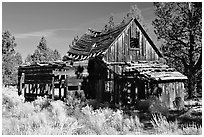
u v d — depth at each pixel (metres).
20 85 24.80
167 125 11.27
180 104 21.20
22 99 21.84
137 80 21.58
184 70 27.30
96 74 23.84
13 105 17.30
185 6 26.34
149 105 18.39
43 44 62.81
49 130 10.00
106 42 24.50
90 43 27.86
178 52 27.66
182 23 26.66
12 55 44.47
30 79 23.94
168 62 28.05
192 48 26.59
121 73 23.59
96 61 23.92
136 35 24.91
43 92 24.14
